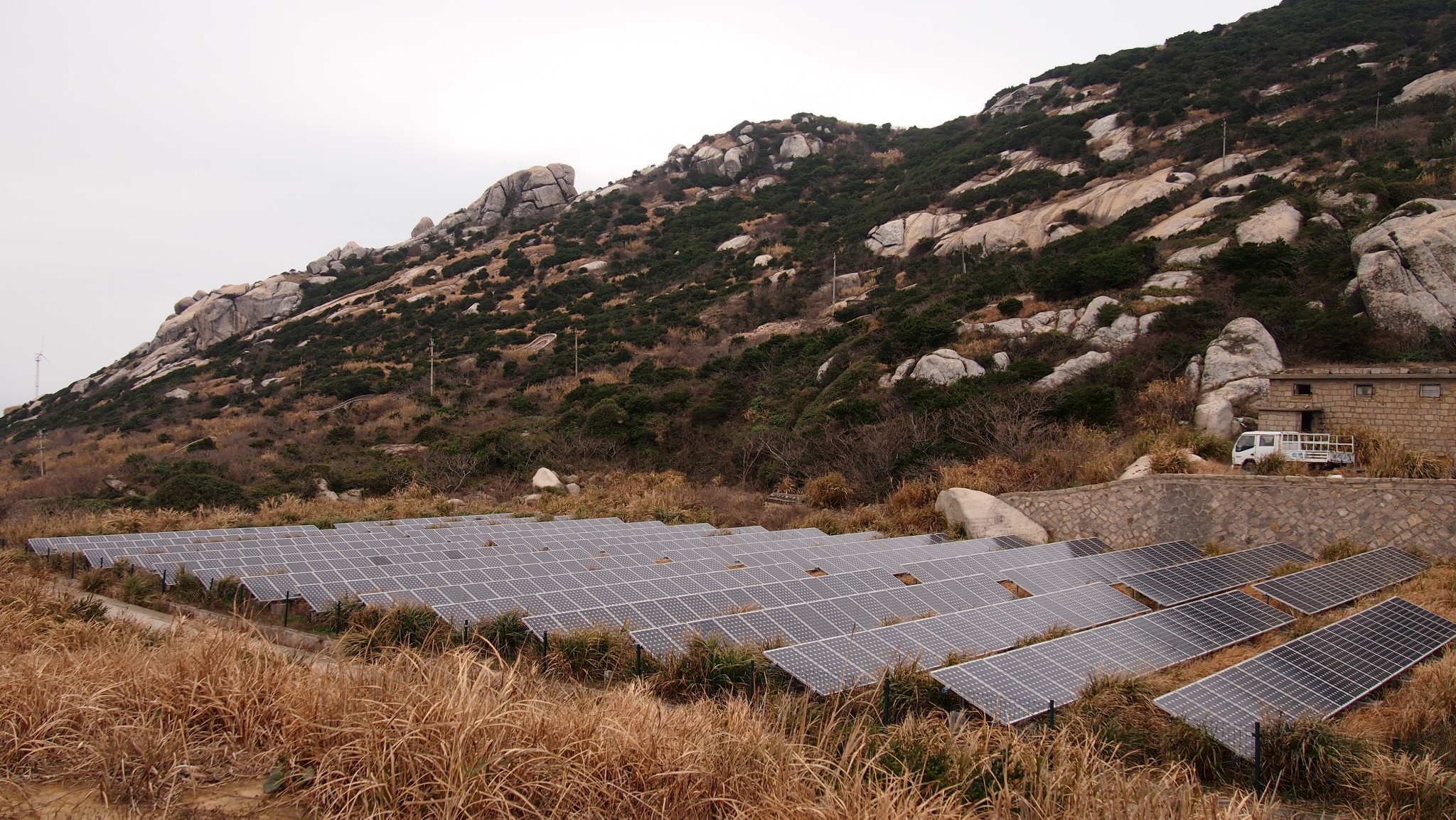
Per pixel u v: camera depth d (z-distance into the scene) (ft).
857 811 18.70
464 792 17.85
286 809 18.72
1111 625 41.88
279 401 222.48
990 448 108.37
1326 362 107.76
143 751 19.88
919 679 33.78
